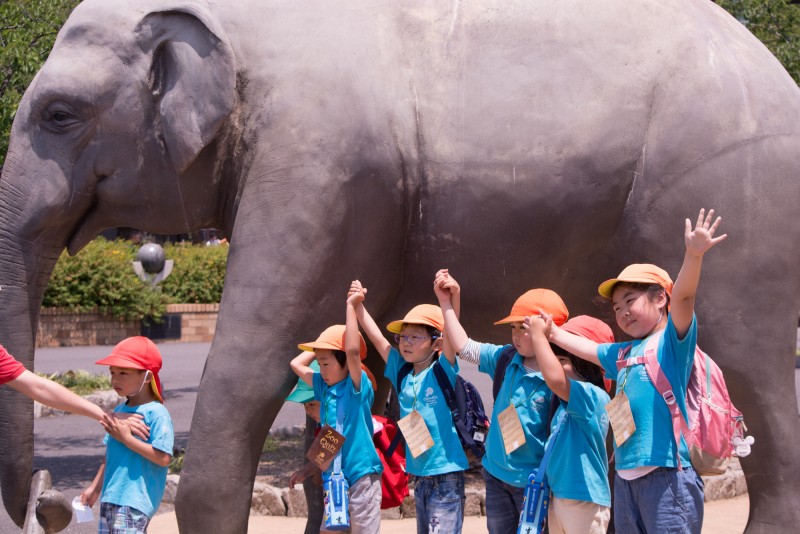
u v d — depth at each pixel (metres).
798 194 5.02
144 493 5.01
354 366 5.24
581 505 4.48
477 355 4.93
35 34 10.26
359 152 5.07
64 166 5.49
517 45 5.15
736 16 11.03
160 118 5.37
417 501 5.17
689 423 4.10
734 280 4.96
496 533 4.89
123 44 5.41
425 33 5.25
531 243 5.11
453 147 5.10
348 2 5.33
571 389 4.39
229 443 5.15
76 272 26.09
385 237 5.18
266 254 5.12
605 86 5.05
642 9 5.23
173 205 5.50
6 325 5.50
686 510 4.06
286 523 7.68
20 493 5.54
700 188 4.97
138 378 5.10
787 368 5.06
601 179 5.02
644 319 4.18
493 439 4.81
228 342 5.15
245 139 5.23
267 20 5.29
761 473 5.10
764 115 5.06
